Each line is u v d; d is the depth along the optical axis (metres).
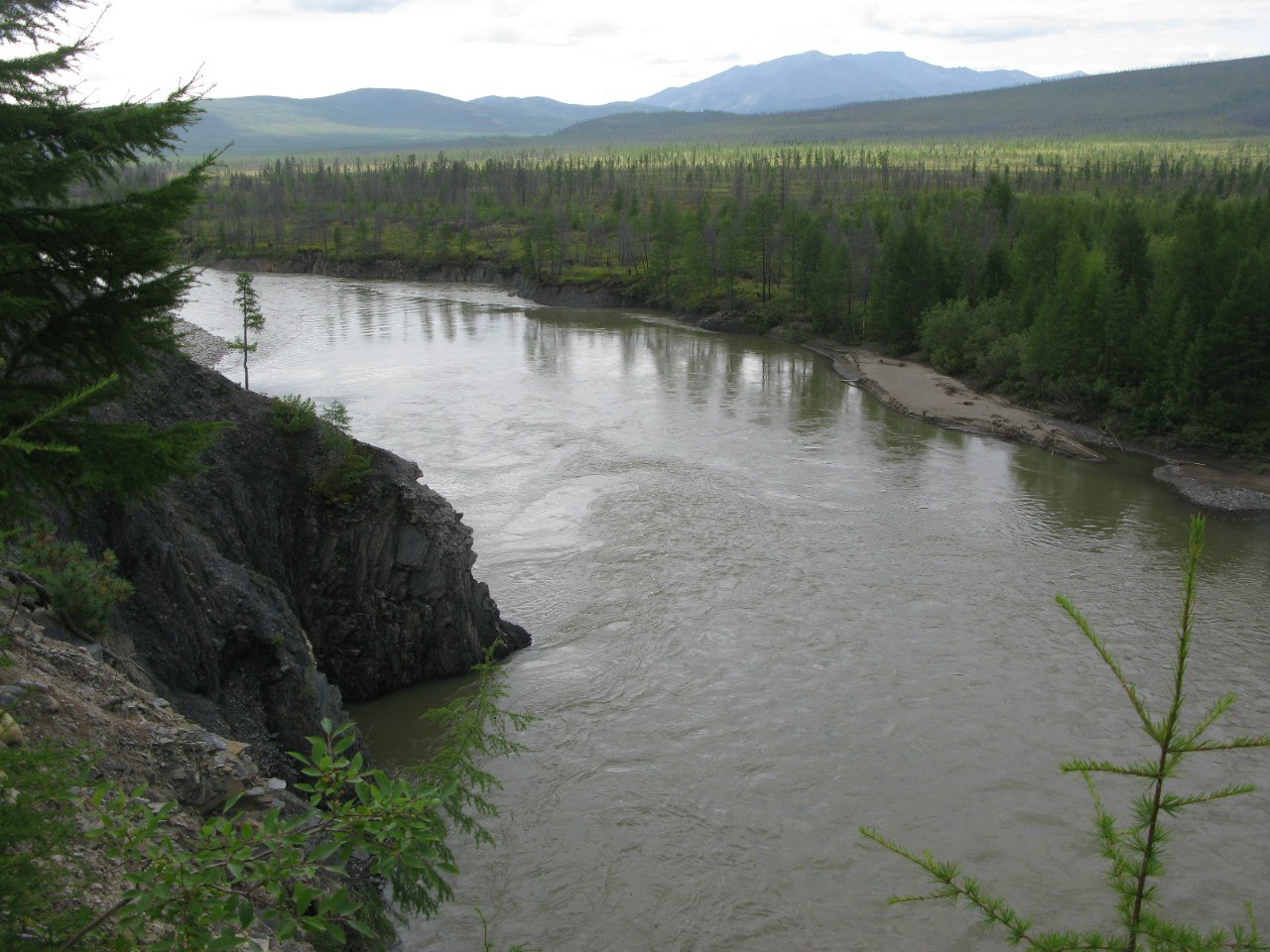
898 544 54.03
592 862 28.66
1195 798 8.39
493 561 49.97
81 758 17.97
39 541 24.98
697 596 46.53
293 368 97.75
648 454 70.00
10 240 13.74
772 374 103.75
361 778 10.69
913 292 115.56
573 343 118.19
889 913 26.97
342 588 38.47
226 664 30.11
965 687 38.59
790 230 145.38
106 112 14.35
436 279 182.75
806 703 37.28
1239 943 8.09
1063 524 59.09
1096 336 87.00
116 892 14.91
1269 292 74.75
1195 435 76.44
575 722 35.91
